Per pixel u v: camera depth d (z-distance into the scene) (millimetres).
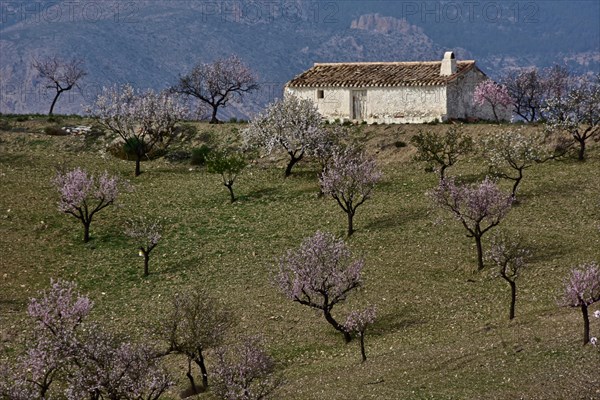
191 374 65500
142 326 74250
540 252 81688
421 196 98875
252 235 93625
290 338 71562
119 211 102750
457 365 61844
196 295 71750
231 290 80625
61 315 66688
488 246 83938
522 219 89625
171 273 85938
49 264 89688
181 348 63625
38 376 58969
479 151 109938
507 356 62000
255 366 58562
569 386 57094
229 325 67750
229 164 104312
